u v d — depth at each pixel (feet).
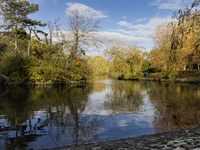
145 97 42.09
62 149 13.19
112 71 141.08
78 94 47.52
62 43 83.15
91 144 14.12
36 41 112.98
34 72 73.05
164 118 23.24
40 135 17.02
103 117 23.86
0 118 23.30
